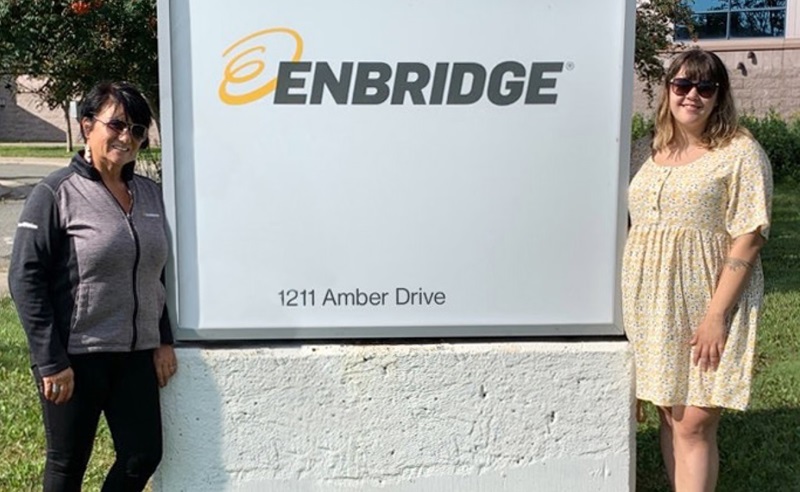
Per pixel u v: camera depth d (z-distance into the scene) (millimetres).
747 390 2805
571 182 2973
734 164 2768
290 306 2973
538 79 2924
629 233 2988
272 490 3020
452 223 2965
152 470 2840
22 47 5922
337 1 2859
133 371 2734
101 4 5773
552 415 3025
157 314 2775
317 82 2885
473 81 2910
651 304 2896
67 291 2559
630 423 3037
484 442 3025
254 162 2910
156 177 6066
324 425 2998
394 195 2943
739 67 19844
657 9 8172
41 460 3832
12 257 2521
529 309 3018
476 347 2986
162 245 2727
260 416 2984
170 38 2844
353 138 2916
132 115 2553
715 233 2826
